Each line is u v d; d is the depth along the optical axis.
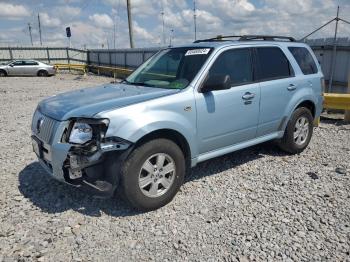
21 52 37.53
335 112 9.35
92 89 4.88
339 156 5.91
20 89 17.94
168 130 4.10
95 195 3.73
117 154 3.75
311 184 4.75
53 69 29.66
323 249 3.28
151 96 4.07
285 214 3.93
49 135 3.89
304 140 6.07
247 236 3.51
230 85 4.55
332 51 11.09
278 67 5.52
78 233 3.63
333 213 3.95
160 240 3.49
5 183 4.91
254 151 6.18
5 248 3.38
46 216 3.98
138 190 3.86
